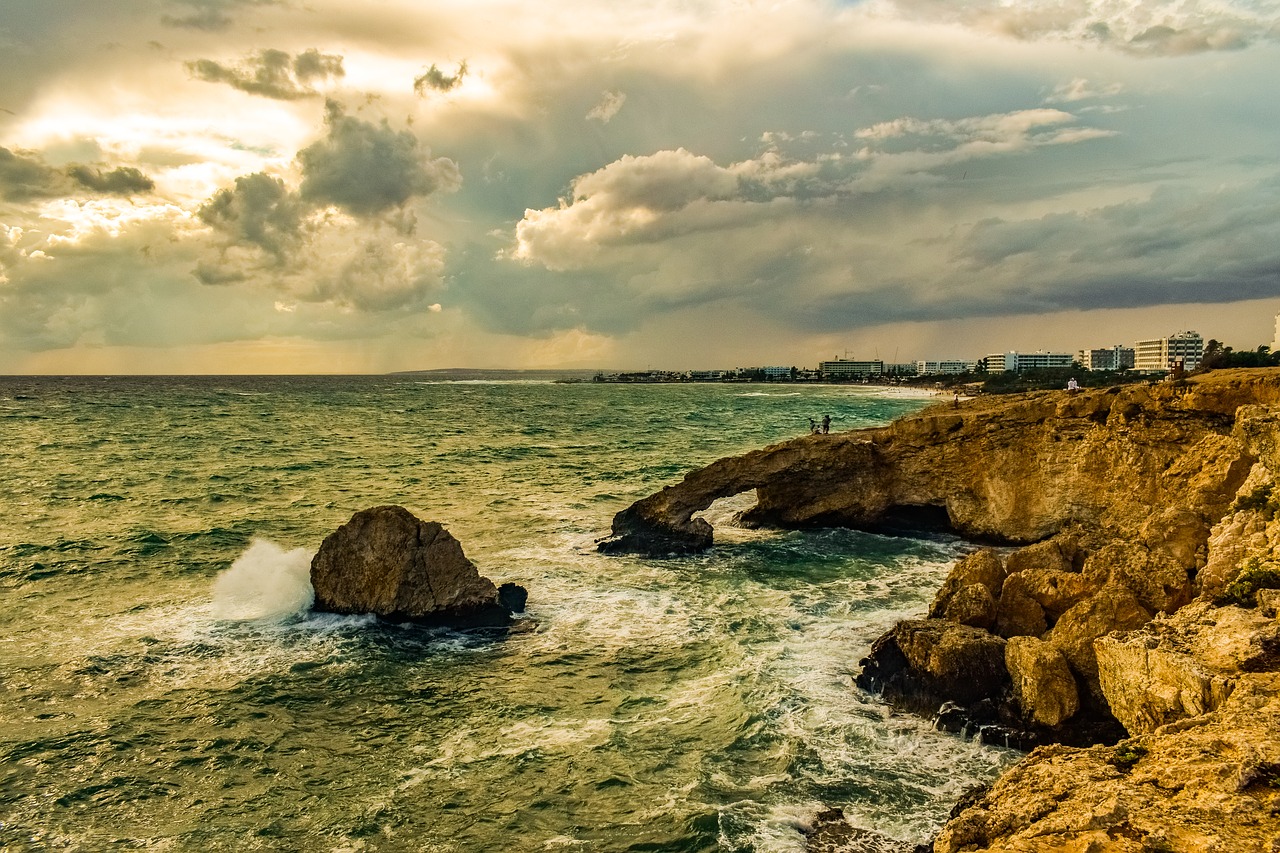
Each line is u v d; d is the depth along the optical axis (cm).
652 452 7469
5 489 5059
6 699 1991
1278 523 1847
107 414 12794
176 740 1808
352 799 1570
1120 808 952
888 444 3909
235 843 1439
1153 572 2022
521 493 4988
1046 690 1730
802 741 1747
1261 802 920
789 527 3991
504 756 1722
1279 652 1311
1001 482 3628
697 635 2428
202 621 2530
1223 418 3081
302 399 19400
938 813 1486
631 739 1783
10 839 1451
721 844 1401
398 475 5809
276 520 4072
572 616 2619
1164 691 1377
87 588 2883
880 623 2517
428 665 2223
